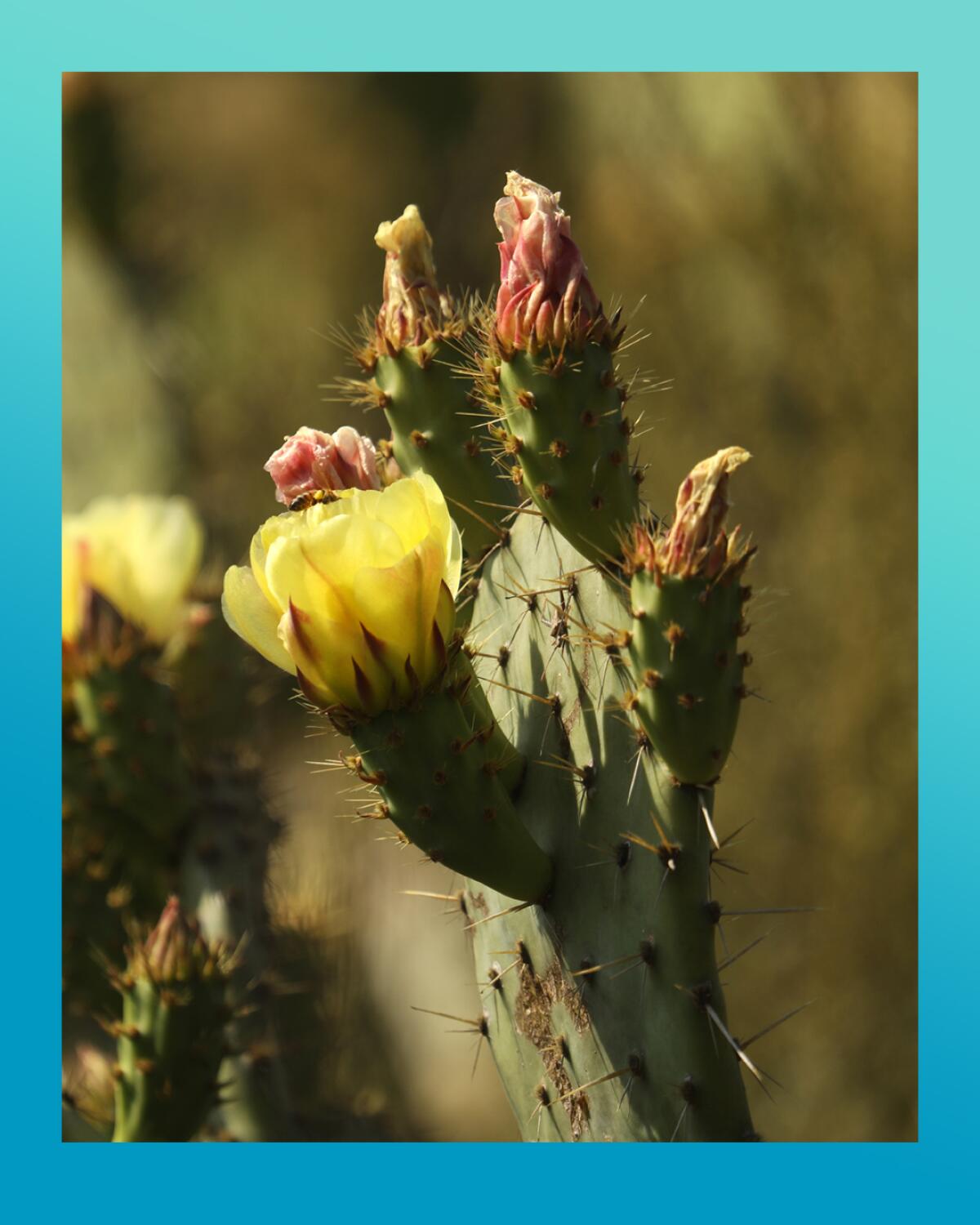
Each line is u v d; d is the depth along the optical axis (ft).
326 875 5.83
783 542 7.87
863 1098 7.15
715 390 8.20
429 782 4.63
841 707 7.57
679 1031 4.70
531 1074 4.84
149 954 5.07
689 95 8.43
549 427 4.70
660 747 4.67
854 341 7.87
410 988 7.10
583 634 4.77
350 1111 5.52
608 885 4.74
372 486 4.71
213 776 5.40
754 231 8.11
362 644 4.58
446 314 4.90
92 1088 5.32
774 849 7.57
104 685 5.32
